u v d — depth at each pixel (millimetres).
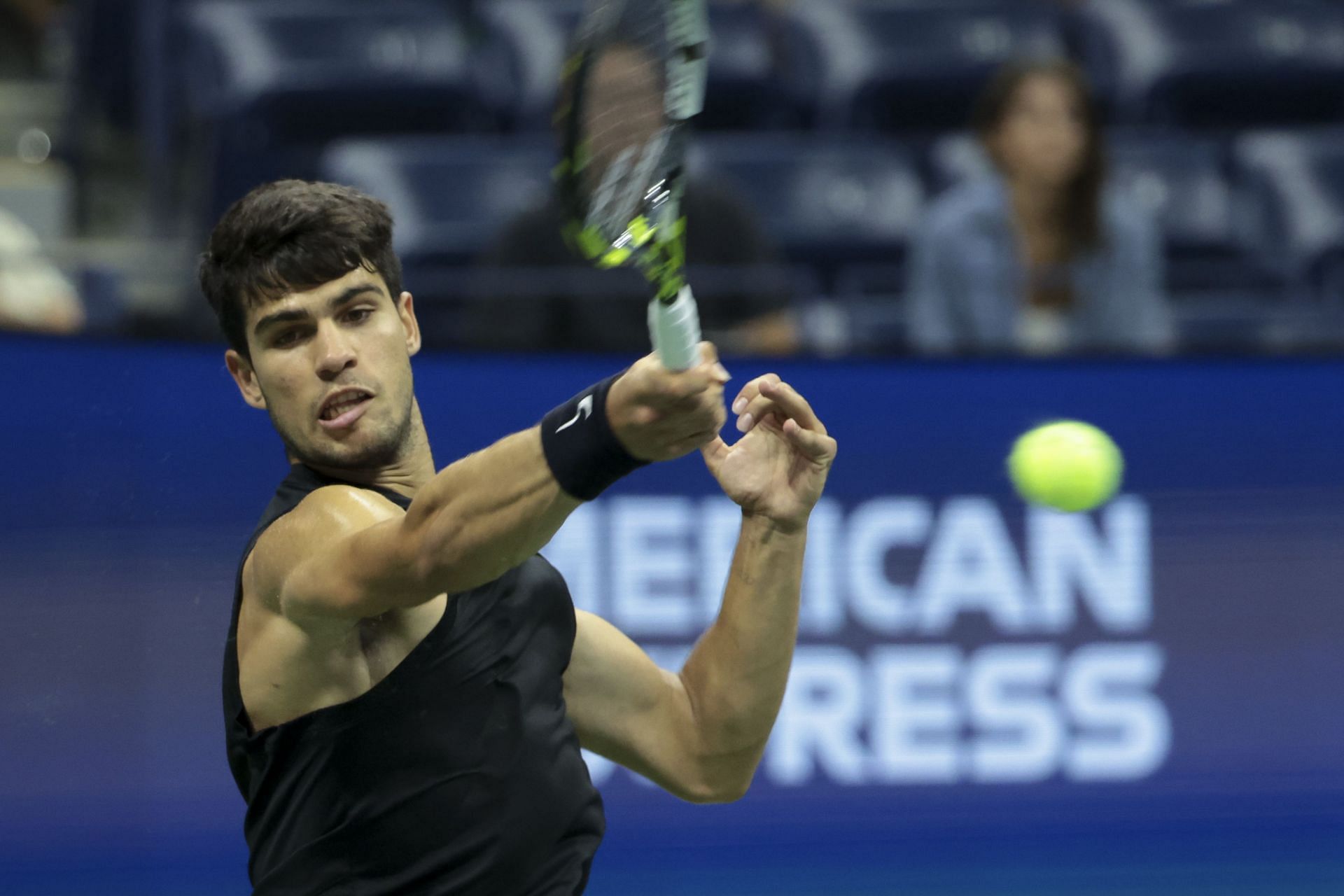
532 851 8281
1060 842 16203
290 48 24078
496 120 25141
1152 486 16359
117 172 21203
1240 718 16328
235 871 15102
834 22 26016
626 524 16109
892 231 22031
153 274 15703
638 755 9555
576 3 25672
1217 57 26125
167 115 21656
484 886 8148
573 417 6660
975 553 16281
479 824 8086
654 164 7020
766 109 25391
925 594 16266
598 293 16391
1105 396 16328
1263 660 16328
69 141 21047
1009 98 18188
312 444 8141
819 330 17188
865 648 16234
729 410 16234
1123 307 17938
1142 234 18359
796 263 21812
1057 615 16328
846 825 16094
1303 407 16422
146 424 15039
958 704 16234
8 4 23547
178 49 22109
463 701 8047
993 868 16141
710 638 9398
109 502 14906
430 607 7984
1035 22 26422
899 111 25781
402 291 8961
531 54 25156
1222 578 16359
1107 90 26125
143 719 14969
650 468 16109
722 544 16141
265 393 8227
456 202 21406
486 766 8094
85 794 14828
